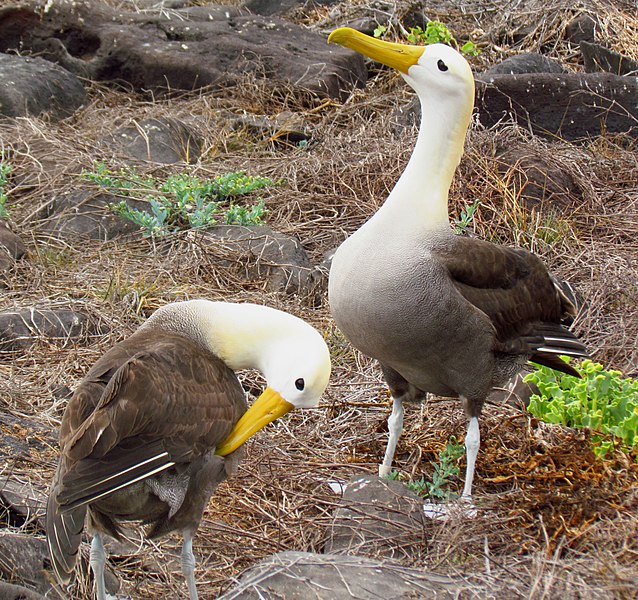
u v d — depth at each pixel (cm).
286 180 1290
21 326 913
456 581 566
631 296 1032
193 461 573
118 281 1007
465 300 691
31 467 706
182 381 563
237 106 1599
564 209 1226
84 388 553
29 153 1286
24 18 1684
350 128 1528
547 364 789
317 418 832
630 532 616
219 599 552
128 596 610
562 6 1952
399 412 748
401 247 686
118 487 529
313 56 1705
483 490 739
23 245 1073
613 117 1476
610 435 770
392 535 652
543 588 551
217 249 1083
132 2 1962
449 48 711
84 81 1670
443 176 713
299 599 539
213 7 1908
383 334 689
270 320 593
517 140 1340
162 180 1271
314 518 678
